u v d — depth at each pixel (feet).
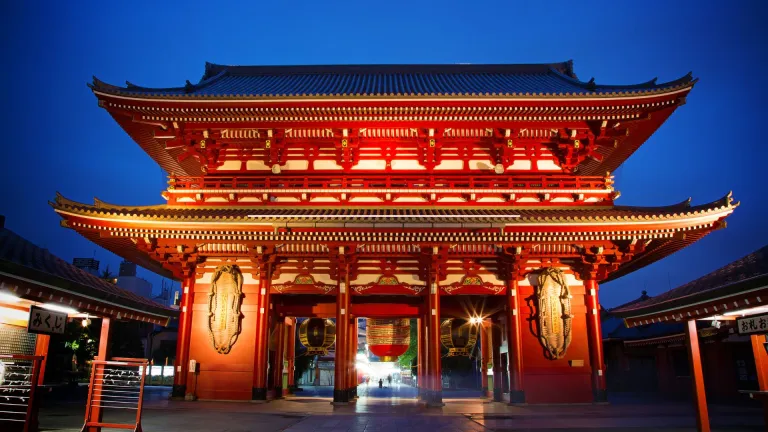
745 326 42.16
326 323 101.91
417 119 92.99
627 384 142.10
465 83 126.00
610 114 93.15
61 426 56.13
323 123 94.53
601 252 87.51
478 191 96.07
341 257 88.48
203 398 86.58
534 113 92.43
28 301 43.70
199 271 91.91
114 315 49.78
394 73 141.49
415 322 223.51
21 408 45.93
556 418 69.82
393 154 100.37
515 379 86.02
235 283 88.89
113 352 136.98
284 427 59.67
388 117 92.68
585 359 87.86
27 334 47.01
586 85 111.55
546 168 100.27
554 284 88.89
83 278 48.78
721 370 102.01
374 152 100.53
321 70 141.08
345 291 88.43
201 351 88.53
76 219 82.02
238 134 97.96
